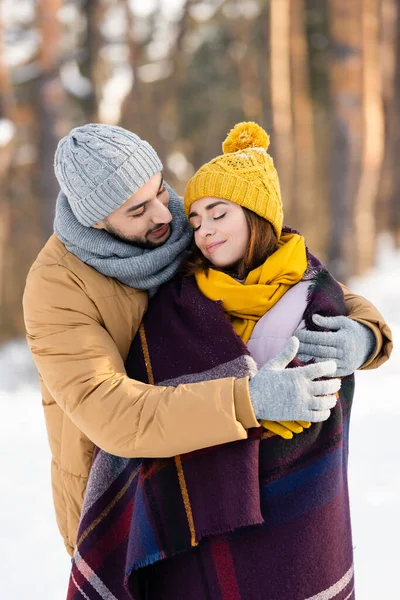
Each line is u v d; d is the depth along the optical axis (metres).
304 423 2.13
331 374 2.16
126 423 2.09
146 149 2.33
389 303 11.84
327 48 17.39
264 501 2.16
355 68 12.62
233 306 2.27
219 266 2.39
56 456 2.50
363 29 12.59
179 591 2.22
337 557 2.24
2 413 6.52
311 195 16.97
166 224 2.39
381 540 3.56
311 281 2.35
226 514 2.08
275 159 14.43
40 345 2.26
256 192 2.33
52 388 2.23
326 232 19.03
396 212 19.58
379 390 6.18
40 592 3.41
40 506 4.34
